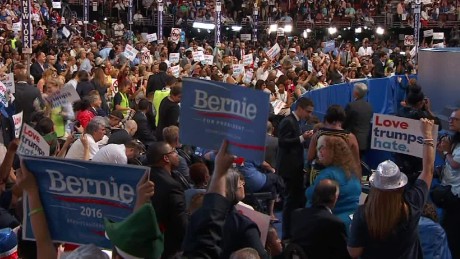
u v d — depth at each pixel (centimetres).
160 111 1059
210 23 3531
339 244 539
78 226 377
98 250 328
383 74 2159
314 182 696
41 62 1714
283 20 3700
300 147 865
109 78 1597
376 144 679
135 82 1641
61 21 3278
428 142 527
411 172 847
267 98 359
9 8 3142
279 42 3164
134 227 310
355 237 493
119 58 2034
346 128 1115
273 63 2262
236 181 509
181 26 3631
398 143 668
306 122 1034
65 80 1503
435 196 743
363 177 1040
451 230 740
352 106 1109
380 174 477
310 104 867
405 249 487
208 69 1778
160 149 580
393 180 473
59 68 1920
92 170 367
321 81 1858
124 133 912
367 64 2222
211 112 376
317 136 766
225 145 372
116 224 321
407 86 1490
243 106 366
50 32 2938
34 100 1166
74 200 374
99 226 372
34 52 2302
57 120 978
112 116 1052
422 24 3428
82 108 986
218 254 377
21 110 1145
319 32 3728
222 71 1862
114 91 1535
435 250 627
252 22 3534
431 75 1411
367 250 490
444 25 3484
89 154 762
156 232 312
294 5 3881
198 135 380
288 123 863
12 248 475
